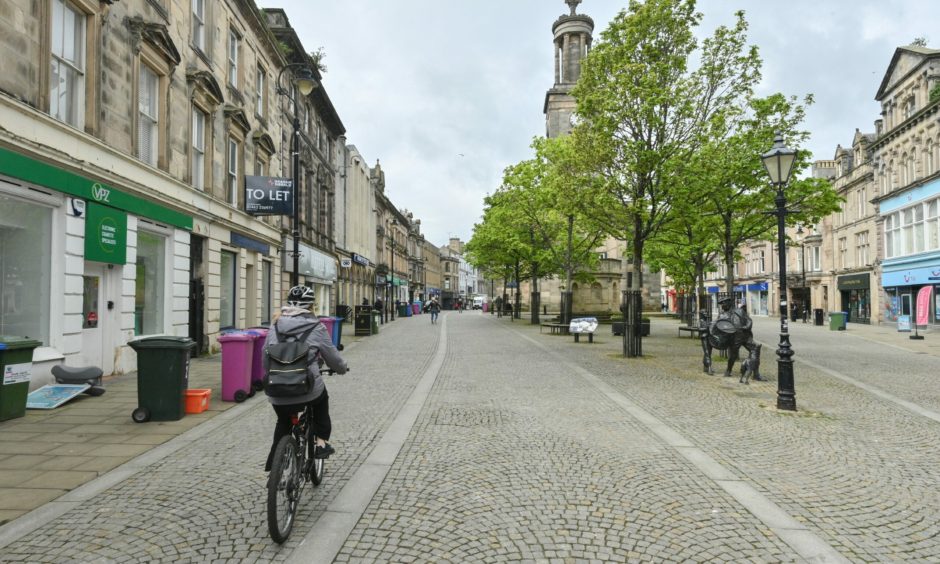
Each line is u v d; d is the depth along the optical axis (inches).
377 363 527.5
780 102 566.6
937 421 296.7
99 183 387.5
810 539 149.2
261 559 134.5
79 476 194.1
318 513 163.0
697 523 158.7
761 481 196.1
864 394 378.9
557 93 2007.9
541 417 293.1
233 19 658.2
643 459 219.6
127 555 135.9
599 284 1606.8
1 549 138.2
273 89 818.8
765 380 428.8
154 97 483.8
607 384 404.2
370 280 1817.2
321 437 172.6
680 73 552.7
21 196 323.3
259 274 753.0
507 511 165.6
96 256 386.9
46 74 336.5
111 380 401.1
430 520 158.7
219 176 609.3
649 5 530.3
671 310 2945.4
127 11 427.2
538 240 1218.0
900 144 1247.5
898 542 148.6
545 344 743.7
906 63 1245.1
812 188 592.1
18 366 282.4
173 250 503.8
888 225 1322.6
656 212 585.9
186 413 296.7
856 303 1560.0
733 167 558.6
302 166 997.8
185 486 184.4
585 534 150.5
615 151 560.4
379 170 2036.2
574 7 2046.0
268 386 150.5
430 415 296.4
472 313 2623.0
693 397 356.5
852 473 206.7
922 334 989.2
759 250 2267.5
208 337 577.9
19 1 315.3
